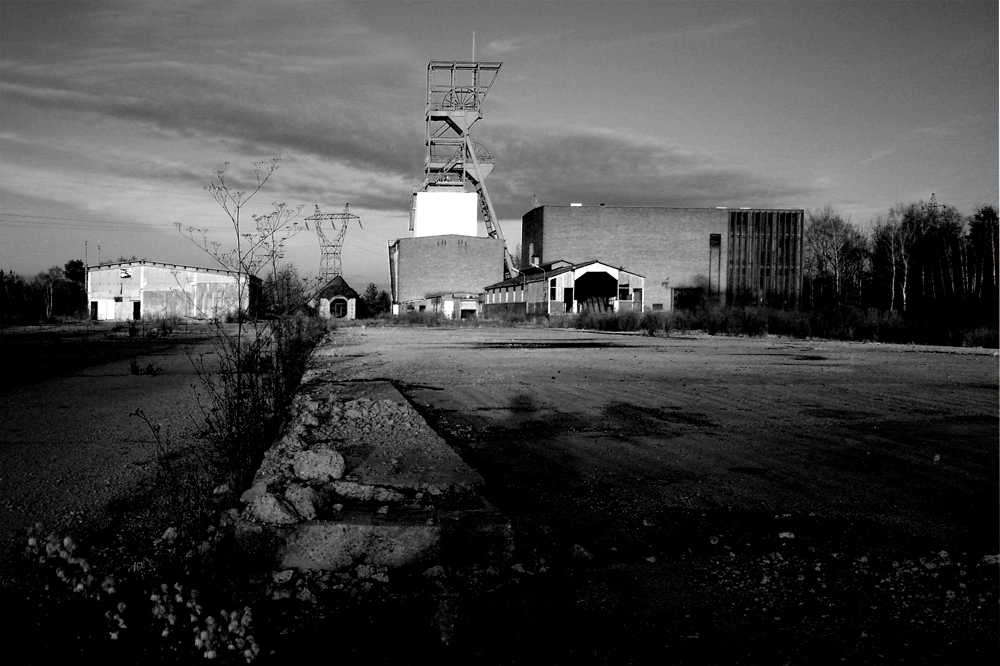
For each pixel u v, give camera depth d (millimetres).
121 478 5824
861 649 3219
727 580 3986
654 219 70250
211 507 4727
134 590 3746
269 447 6164
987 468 6559
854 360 19641
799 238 71875
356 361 17500
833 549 4496
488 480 6035
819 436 8016
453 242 71750
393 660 3105
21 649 3178
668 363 17500
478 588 3865
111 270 64062
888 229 64875
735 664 3076
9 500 5227
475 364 16781
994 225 55312
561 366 16344
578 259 69375
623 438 7844
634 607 3633
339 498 4902
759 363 17953
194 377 14031
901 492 5758
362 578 3949
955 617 3543
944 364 18297
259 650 3170
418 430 7238
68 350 22422
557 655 3150
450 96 74625
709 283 70688
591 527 4863
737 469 6461
